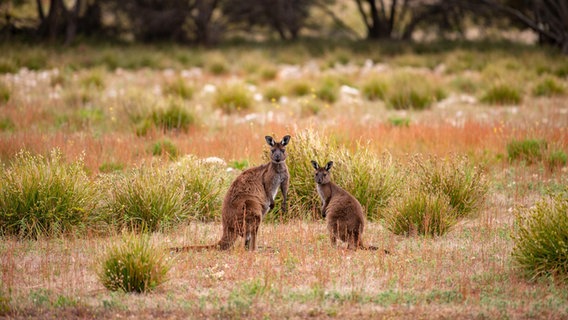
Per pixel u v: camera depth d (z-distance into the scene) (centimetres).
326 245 3403
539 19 13325
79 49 13225
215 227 3838
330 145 4222
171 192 3850
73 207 3625
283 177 3412
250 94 7869
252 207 3228
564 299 2669
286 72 11488
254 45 15338
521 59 11225
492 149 5272
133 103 6625
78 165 3912
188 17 15125
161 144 5203
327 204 3412
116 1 15075
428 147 5297
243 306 2573
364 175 4022
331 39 16062
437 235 3619
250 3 15262
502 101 7956
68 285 2861
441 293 2719
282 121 6556
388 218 3725
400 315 2517
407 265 3092
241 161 4719
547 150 5103
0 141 5078
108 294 2781
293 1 16275
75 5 14200
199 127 6234
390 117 6719
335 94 8244
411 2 14925
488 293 2762
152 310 2591
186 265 3064
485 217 3950
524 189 4434
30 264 3131
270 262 3134
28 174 3700
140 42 15038
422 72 11156
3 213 3562
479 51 13225
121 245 2945
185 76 10862
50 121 6469
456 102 8250
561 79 9719
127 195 3797
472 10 14712
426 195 3734
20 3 14812
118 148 5175
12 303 2633
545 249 2939
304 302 2648
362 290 2767
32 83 9238
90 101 7731
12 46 12706
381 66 11919
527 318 2495
